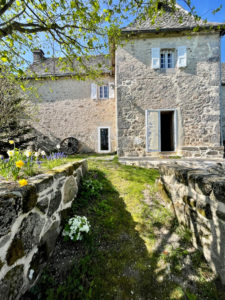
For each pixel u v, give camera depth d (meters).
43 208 1.30
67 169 2.00
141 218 2.03
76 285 1.11
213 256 1.26
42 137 8.64
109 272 1.27
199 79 5.79
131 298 1.09
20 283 0.96
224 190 1.14
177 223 1.89
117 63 5.94
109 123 8.59
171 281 1.20
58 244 1.50
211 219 1.29
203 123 5.79
